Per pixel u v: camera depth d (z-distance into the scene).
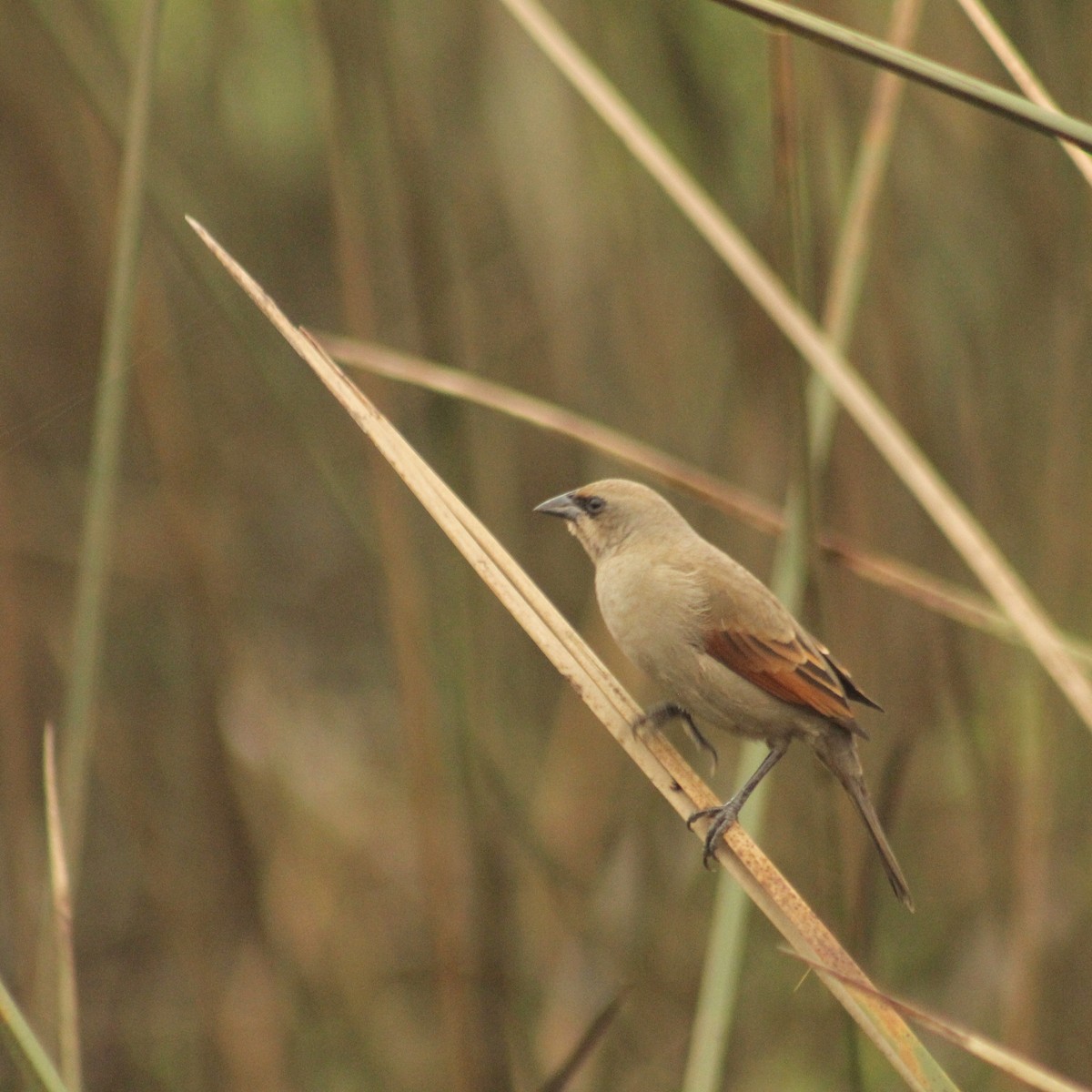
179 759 11.88
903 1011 5.01
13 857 10.10
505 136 12.85
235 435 13.23
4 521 10.40
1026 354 11.36
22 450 13.04
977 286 11.55
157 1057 11.88
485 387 7.81
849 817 8.98
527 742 12.30
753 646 7.82
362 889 12.45
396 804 13.54
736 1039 10.89
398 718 14.41
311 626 14.91
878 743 11.43
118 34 12.57
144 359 10.91
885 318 10.79
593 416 12.79
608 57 11.43
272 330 12.37
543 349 12.82
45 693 12.34
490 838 10.21
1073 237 10.52
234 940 11.12
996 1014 10.69
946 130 11.49
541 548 12.93
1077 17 10.27
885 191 10.67
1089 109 10.23
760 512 7.72
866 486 10.81
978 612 7.69
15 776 10.18
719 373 12.34
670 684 8.16
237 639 11.95
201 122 12.82
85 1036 11.95
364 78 9.53
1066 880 10.67
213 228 12.13
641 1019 10.91
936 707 11.15
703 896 11.55
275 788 12.00
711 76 11.66
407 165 9.64
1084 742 10.71
